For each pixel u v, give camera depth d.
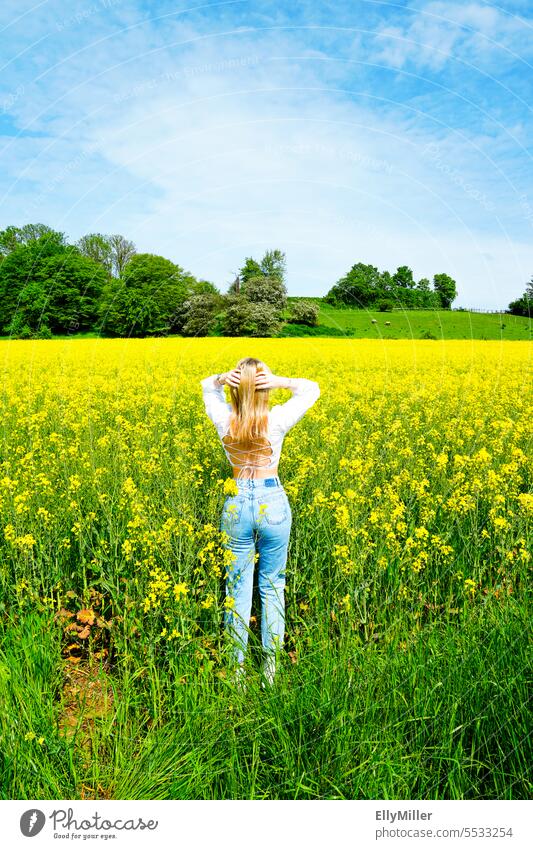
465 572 3.53
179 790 2.26
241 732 2.41
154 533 3.28
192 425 7.16
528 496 3.46
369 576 3.49
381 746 2.33
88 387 9.75
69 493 4.29
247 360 3.06
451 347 20.70
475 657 2.60
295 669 2.66
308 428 6.61
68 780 2.31
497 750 2.37
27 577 3.38
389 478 5.12
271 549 3.13
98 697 2.82
